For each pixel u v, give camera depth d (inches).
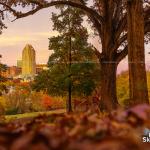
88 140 54.7
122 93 1309.1
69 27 1290.6
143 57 919.0
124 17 1154.0
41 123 81.3
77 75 1245.1
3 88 1221.7
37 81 1296.8
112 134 59.7
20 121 88.7
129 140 53.6
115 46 1167.6
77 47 1272.1
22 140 53.6
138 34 922.1
